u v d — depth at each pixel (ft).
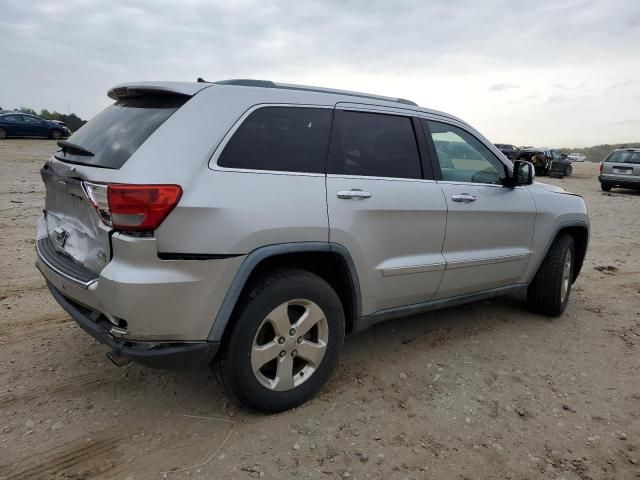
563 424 10.61
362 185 11.28
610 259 26.12
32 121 92.32
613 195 61.77
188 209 8.73
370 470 8.94
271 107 10.41
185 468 8.80
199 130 9.38
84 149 10.02
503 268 14.73
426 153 12.94
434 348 14.06
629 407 11.41
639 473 9.18
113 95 11.44
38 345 13.12
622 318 17.04
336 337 10.98
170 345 9.07
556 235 16.16
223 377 9.78
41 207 32.65
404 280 12.23
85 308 9.85
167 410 10.52
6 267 19.26
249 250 9.39
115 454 9.10
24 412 10.22
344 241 10.77
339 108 11.50
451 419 10.61
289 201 9.98
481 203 13.76
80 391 11.09
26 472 8.55
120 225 8.53
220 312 9.25
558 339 15.05
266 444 9.52
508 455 9.52
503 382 12.30
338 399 11.15
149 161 8.78
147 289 8.52
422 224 12.36
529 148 104.22
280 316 10.01
